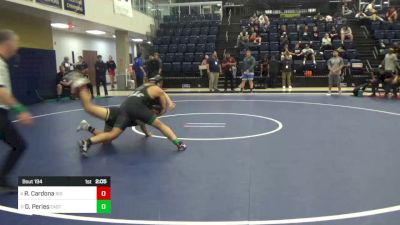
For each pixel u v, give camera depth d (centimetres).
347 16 2178
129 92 1727
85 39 2333
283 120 861
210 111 1024
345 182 439
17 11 1254
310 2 2406
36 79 1370
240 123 830
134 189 429
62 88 1441
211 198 398
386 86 1312
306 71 1705
